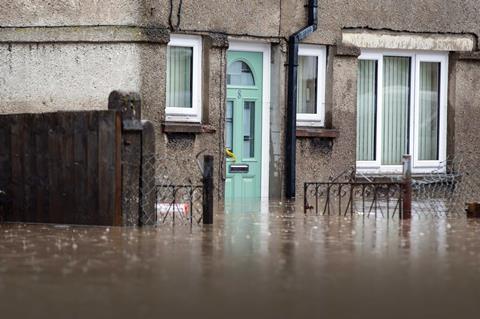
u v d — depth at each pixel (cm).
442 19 3259
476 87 3312
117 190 2091
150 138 2114
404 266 1541
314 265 1541
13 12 2794
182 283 1354
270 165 3036
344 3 3098
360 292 1303
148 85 2755
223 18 2892
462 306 1219
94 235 1947
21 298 1233
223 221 2280
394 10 3180
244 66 3002
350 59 3120
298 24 3027
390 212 2586
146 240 1869
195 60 2886
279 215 2458
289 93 3006
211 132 2875
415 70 3275
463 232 2080
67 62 2777
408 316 1152
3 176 2294
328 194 2606
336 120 3111
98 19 2752
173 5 2798
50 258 1602
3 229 2073
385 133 3253
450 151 3300
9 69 2805
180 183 2817
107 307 1176
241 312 1155
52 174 2203
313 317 1134
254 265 1534
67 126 2170
